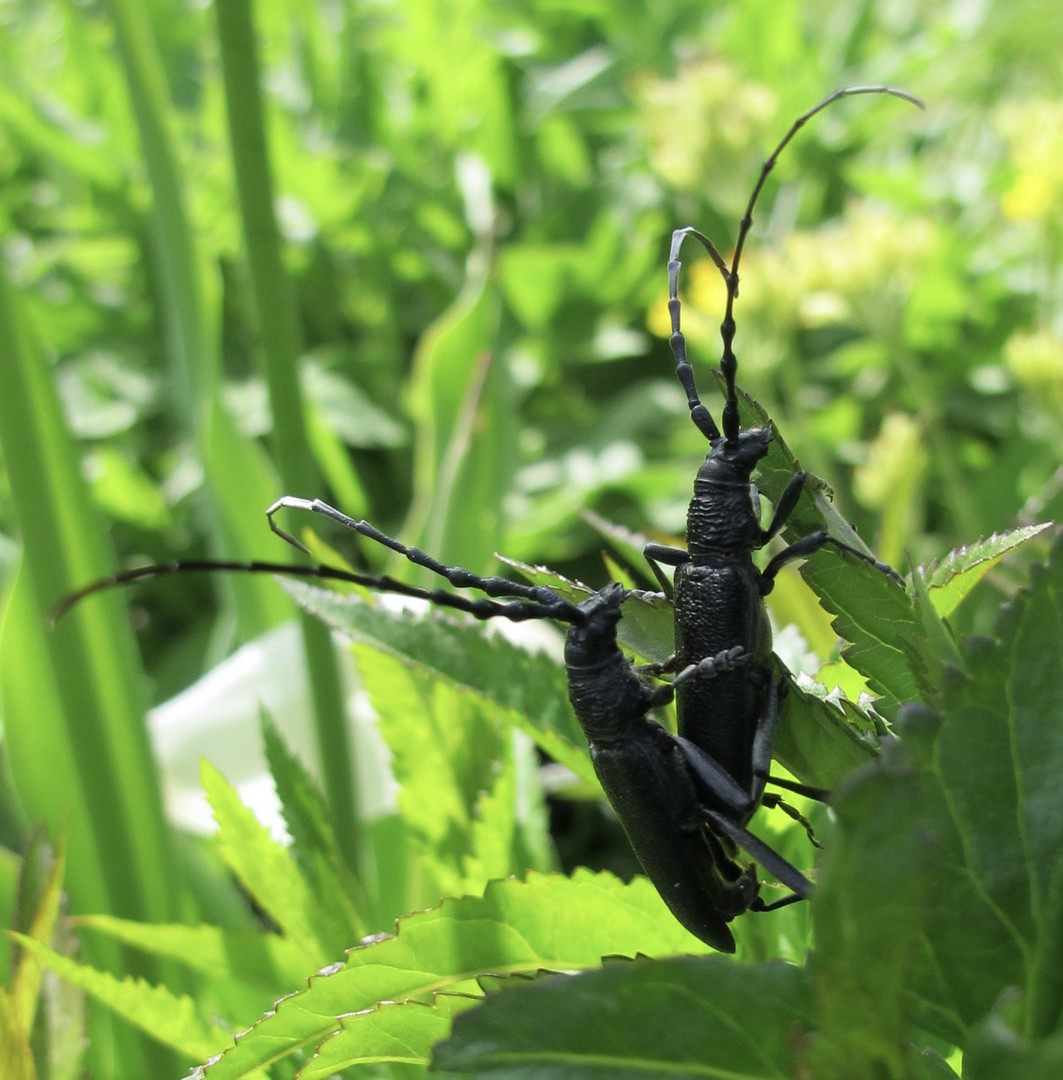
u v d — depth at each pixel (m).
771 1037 0.08
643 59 0.45
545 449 0.38
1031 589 0.09
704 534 0.11
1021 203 0.26
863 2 0.48
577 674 0.11
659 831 0.10
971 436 0.38
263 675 0.21
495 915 0.10
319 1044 0.10
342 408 0.38
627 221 0.42
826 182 0.44
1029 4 0.44
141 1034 0.17
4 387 0.17
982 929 0.09
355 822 0.18
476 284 0.25
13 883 0.17
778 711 0.10
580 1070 0.08
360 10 0.49
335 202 0.41
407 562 0.20
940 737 0.09
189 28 0.47
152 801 0.19
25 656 0.19
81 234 0.44
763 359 0.27
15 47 0.47
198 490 0.37
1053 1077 0.07
